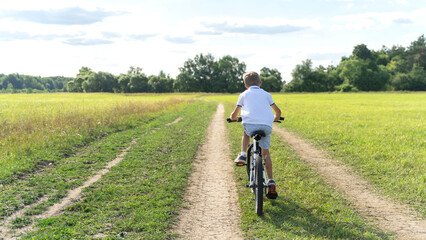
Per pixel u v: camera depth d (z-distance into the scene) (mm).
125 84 134000
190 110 27281
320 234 4234
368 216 4930
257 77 5121
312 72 128625
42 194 5734
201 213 4977
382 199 5656
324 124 15656
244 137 5004
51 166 7723
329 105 35250
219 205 5316
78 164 7863
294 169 7430
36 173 7113
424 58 144125
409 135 11977
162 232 4262
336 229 4352
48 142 9891
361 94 94062
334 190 6090
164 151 9602
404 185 6262
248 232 4281
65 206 5203
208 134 13117
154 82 132750
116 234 4160
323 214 4910
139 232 4258
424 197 5660
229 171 7508
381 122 16797
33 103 34969
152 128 14859
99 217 4688
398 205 5379
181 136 12383
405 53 152125
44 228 4309
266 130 4723
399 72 138000
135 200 5410
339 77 130750
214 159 8812
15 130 10953
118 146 10336
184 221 4672
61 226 4379
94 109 20828
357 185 6426
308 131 13336
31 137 10156
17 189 5918
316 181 6574
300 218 4703
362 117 19734
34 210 4973
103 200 5426
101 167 7637
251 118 4688
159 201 5336
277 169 7449
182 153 9305
